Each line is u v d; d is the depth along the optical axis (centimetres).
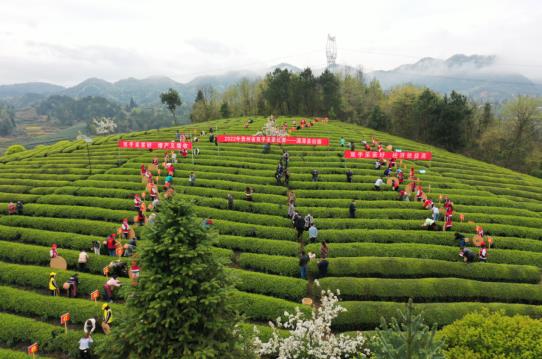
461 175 4922
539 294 2342
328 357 1645
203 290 1138
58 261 2366
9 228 2991
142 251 1127
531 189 4700
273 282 2319
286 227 3112
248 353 1241
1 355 1695
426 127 8144
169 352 1046
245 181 4112
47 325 1938
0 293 2188
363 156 4369
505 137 7925
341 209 3406
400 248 2759
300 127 7169
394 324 1008
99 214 3250
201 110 11862
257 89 11900
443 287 2325
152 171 4159
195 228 1170
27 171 4531
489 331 1365
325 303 1739
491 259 2775
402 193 3722
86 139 4422
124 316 1147
